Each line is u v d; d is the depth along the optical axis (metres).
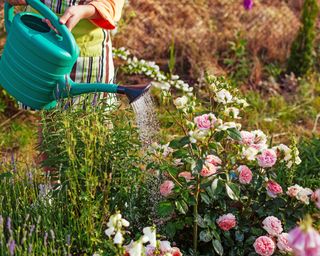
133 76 5.02
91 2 3.01
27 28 2.83
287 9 5.95
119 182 2.99
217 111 2.95
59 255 2.72
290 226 2.97
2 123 4.37
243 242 3.01
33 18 2.98
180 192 2.81
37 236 2.70
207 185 2.79
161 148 2.92
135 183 2.93
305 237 1.80
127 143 2.95
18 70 2.87
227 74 5.34
